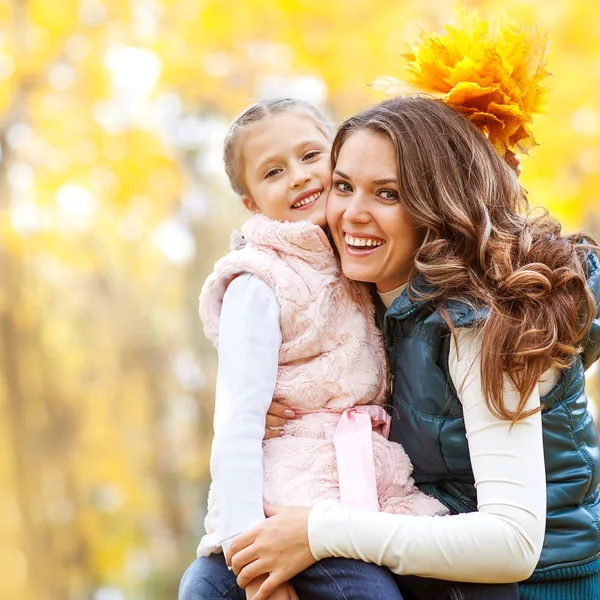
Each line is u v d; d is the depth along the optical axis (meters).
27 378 16.50
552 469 3.11
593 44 8.42
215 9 10.09
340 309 3.41
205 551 3.29
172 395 21.30
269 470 3.18
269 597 2.95
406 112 3.26
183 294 19.94
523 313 2.96
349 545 2.89
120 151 12.66
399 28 9.28
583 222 9.18
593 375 8.16
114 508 19.59
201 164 14.80
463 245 3.16
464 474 3.17
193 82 11.11
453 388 3.08
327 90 9.78
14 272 14.80
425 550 2.83
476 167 3.23
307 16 9.55
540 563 3.07
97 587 18.92
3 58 11.73
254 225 3.53
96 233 14.70
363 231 3.24
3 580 16.11
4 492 16.09
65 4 11.56
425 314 3.14
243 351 3.20
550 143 8.41
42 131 12.41
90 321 21.44
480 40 3.50
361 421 3.24
